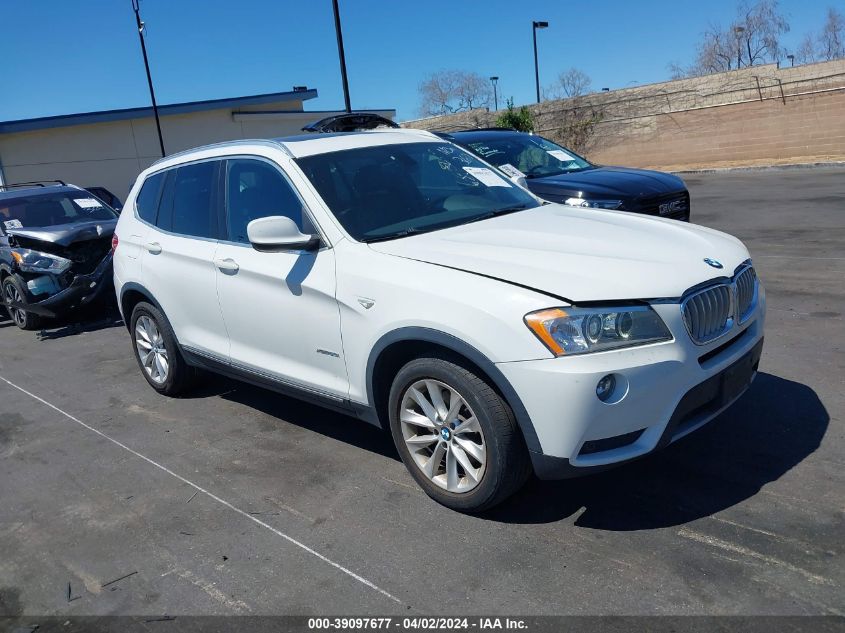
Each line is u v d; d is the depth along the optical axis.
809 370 4.91
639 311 3.07
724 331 3.39
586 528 3.32
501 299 3.12
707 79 25.02
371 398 3.75
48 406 5.76
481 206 4.41
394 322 3.44
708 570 2.94
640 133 26.95
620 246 3.55
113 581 3.27
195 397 5.61
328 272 3.81
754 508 3.34
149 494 4.06
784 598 2.74
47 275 8.20
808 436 3.96
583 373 2.94
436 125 32.09
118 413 5.43
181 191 5.08
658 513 3.38
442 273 3.37
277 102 29.98
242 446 4.59
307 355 4.06
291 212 4.14
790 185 16.16
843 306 6.35
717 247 3.72
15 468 4.59
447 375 3.31
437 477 3.58
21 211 9.20
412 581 3.06
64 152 25.59
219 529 3.62
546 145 9.33
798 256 8.48
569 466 3.07
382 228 3.94
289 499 3.85
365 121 7.22
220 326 4.68
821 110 22.53
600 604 2.80
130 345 7.54
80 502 4.05
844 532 3.10
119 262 5.64
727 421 4.22
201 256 4.69
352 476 4.04
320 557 3.29
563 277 3.15
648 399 3.04
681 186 8.03
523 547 3.22
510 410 3.19
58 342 8.02
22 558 3.53
